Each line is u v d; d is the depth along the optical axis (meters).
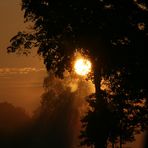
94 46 54.62
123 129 56.62
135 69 53.06
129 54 53.16
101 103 56.84
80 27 54.84
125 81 53.59
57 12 55.81
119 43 54.41
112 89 55.81
